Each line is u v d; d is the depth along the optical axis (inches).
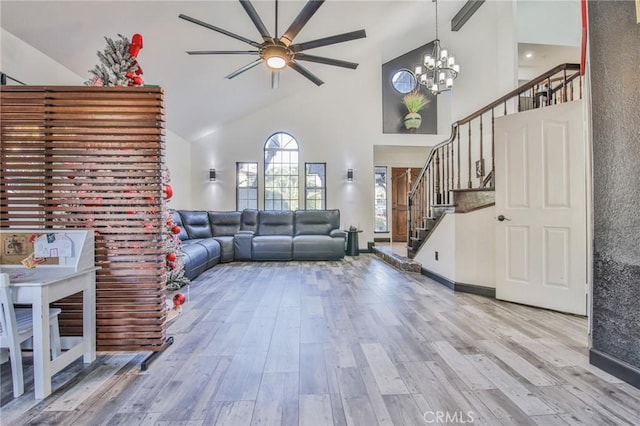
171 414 53.1
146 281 75.0
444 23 215.3
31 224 71.6
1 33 90.1
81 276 69.0
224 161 246.2
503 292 117.3
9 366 70.2
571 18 208.2
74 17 94.0
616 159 63.4
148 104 73.6
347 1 152.1
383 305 113.7
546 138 106.4
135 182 74.1
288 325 94.5
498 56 175.6
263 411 53.7
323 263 205.8
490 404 54.9
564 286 103.1
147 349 74.9
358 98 252.5
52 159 71.9
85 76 120.8
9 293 55.5
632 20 60.1
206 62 151.3
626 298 61.8
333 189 251.1
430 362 70.3
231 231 231.9
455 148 200.1
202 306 114.0
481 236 126.8
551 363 69.2
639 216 59.7
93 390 60.4
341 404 55.4
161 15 108.4
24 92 71.1
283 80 213.3
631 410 53.0
